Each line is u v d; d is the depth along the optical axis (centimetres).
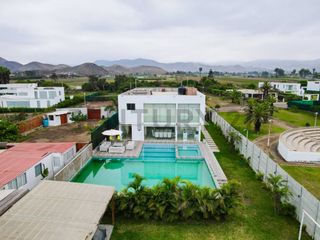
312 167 2298
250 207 1655
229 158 2622
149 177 2369
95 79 9931
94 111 4678
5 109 5525
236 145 2862
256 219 1521
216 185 2014
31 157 1989
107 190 1382
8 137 2766
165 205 1488
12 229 1026
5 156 2019
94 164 2670
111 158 2675
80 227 1055
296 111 5638
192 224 1470
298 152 2428
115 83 9606
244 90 8431
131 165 2658
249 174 2205
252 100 3866
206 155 2708
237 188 1567
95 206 1220
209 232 1397
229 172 2248
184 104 3200
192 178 2333
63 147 2330
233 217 1541
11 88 6931
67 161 2286
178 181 1586
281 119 4728
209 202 1499
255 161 2241
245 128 3891
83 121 4428
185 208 1473
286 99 7275
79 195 1313
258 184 1998
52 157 2125
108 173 2480
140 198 1523
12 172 1678
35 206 1196
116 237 1343
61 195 1305
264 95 6994
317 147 2819
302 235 1368
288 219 1521
